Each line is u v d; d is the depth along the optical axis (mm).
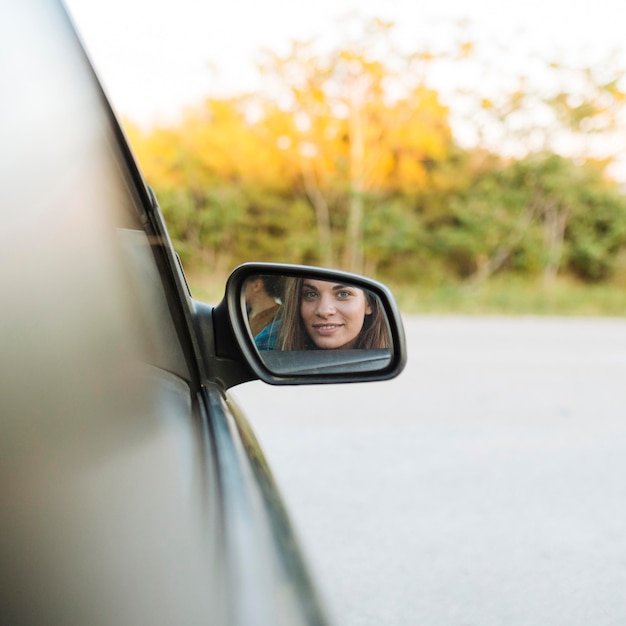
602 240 22562
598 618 3287
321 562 3787
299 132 21328
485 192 22438
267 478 1241
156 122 20141
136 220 1372
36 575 950
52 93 1230
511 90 21703
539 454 5836
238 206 20453
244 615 872
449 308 20547
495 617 3281
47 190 1178
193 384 1438
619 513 4551
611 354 11719
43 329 1107
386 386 8570
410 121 21578
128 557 956
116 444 1098
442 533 4195
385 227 22172
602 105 21844
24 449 1037
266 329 1672
